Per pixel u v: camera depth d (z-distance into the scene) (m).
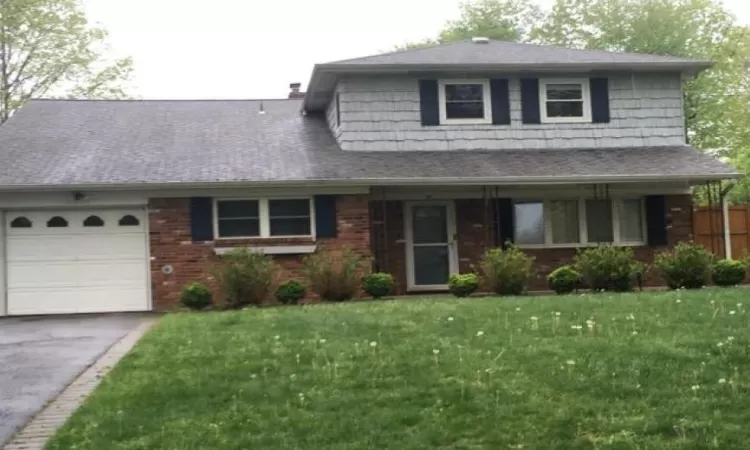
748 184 36.09
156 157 16.61
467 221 17.47
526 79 18.00
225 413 6.37
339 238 16.14
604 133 18.25
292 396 6.76
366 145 17.50
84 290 15.65
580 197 17.75
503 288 15.01
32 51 30.09
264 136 18.52
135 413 6.48
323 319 10.60
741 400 6.19
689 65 18.17
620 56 18.47
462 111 17.89
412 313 10.91
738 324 9.14
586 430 5.71
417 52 18.59
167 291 15.65
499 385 6.79
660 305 10.83
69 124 18.80
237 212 16.05
